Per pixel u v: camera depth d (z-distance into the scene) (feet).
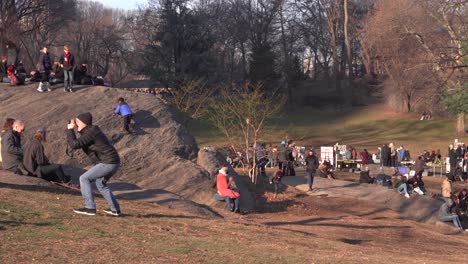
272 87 269.03
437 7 142.20
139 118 78.18
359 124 233.96
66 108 76.74
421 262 36.52
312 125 234.58
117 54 337.52
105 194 38.22
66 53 80.43
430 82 135.54
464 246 58.49
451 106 118.83
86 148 37.22
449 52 131.95
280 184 85.46
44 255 27.20
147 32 259.60
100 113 76.89
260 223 53.11
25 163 50.06
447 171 132.26
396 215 73.61
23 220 34.17
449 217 73.05
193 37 228.63
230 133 118.93
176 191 67.21
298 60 325.21
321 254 34.60
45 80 80.38
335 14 297.53
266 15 289.74
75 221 35.32
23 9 212.64
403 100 239.91
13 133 51.78
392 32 168.86
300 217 67.00
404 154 147.84
